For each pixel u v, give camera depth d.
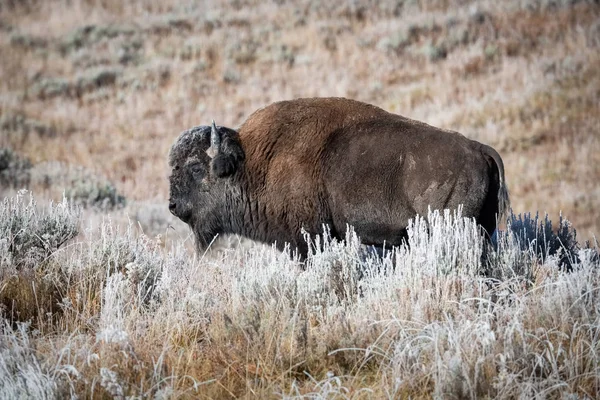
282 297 17.14
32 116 83.00
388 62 88.94
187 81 90.19
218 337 16.25
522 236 24.09
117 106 86.38
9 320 17.19
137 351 14.98
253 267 19.69
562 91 75.75
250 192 23.36
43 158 68.75
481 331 14.88
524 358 14.54
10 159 59.78
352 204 21.58
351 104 22.53
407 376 14.15
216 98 85.75
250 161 23.27
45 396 13.12
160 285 18.41
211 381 14.23
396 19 99.38
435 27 95.19
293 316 16.22
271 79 88.56
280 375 14.65
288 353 15.38
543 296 16.97
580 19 91.38
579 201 56.84
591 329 15.72
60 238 21.31
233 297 17.73
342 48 92.75
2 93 88.69
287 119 22.98
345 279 18.98
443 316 16.44
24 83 92.44
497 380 13.98
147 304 18.39
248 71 91.81
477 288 17.80
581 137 68.12
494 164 20.97
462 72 84.31
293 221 22.69
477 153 20.69
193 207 24.58
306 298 17.72
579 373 14.71
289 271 19.00
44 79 92.62
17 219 20.91
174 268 19.58
